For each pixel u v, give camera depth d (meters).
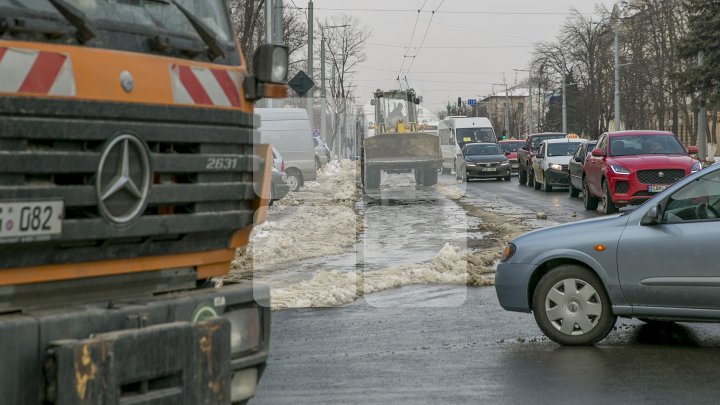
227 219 6.16
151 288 5.94
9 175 5.06
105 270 5.59
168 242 5.89
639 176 27.19
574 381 8.81
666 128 112.00
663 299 10.09
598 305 10.39
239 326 6.29
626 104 104.56
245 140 6.24
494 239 21.28
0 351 4.98
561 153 42.50
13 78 5.02
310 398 8.28
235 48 6.32
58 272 5.36
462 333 11.24
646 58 99.31
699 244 9.92
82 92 5.29
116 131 5.44
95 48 5.40
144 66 5.61
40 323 5.11
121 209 5.52
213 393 5.59
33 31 5.10
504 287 10.86
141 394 5.29
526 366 9.48
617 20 102.50
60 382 4.96
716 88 68.38
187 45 5.90
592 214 28.72
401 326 11.70
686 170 27.12
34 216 5.13
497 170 52.97
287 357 9.96
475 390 8.52
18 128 5.04
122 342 5.16
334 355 10.06
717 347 10.27
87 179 5.37
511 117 199.25
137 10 5.69
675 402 8.05
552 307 10.55
